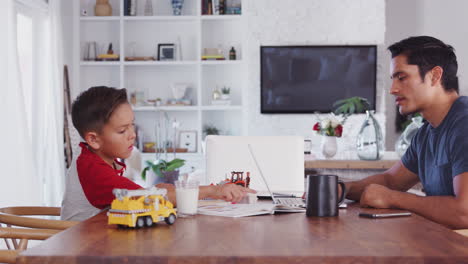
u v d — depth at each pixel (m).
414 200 1.62
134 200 1.24
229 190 1.66
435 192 1.89
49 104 5.35
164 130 7.32
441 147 1.83
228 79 7.37
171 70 7.36
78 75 7.11
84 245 1.04
